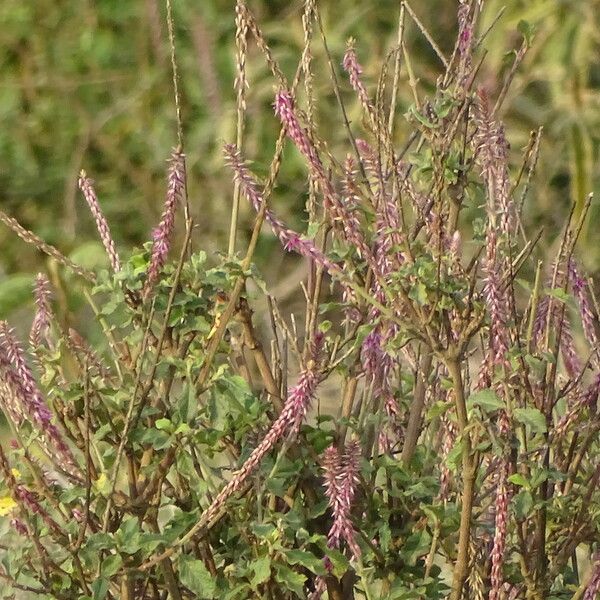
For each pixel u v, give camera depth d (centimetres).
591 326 192
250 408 182
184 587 189
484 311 181
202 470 189
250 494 185
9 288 325
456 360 181
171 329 186
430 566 184
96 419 187
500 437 181
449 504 188
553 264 195
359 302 189
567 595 189
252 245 183
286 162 349
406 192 192
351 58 190
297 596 187
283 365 190
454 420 184
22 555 183
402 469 186
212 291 185
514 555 196
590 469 192
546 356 183
